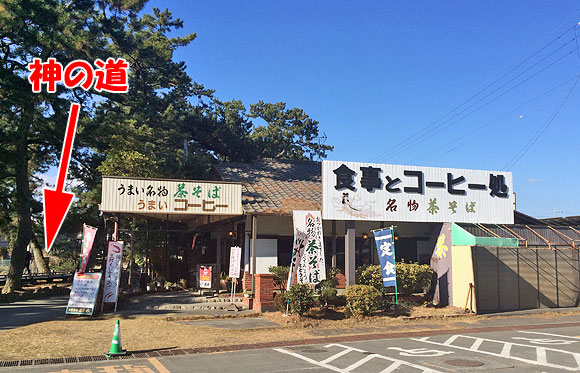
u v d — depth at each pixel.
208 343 11.58
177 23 39.31
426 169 19.05
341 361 9.53
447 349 10.98
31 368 8.79
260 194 19.92
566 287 19.70
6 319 14.62
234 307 16.56
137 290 19.81
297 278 16.55
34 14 21.06
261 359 9.74
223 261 22.22
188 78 35.72
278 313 15.95
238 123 43.81
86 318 14.83
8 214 26.64
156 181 16.81
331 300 17.23
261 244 19.08
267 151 41.94
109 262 16.30
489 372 8.57
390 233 16.75
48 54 22.23
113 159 23.70
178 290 22.48
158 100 32.22
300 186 22.48
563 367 8.99
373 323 15.27
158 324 13.97
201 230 21.94
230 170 23.98
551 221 27.89
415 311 17.22
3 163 24.05
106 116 24.83
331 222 20.81
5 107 21.22
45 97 21.72
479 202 19.64
